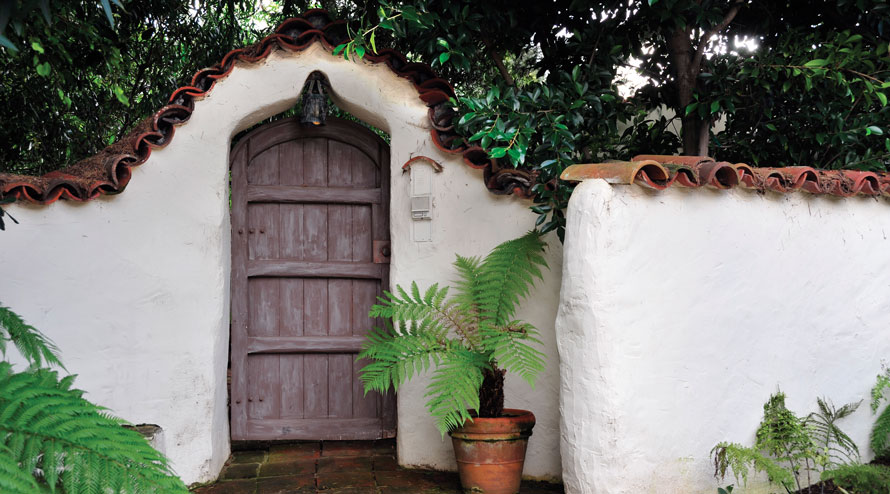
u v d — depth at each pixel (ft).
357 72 14.87
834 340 13.92
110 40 13.92
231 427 15.55
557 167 13.41
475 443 12.75
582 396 11.64
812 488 13.20
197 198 14.15
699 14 14.87
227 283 14.92
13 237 13.17
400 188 14.87
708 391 12.35
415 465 14.73
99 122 21.49
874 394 14.35
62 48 12.00
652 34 17.16
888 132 15.84
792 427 12.48
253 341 15.62
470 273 14.02
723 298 12.59
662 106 19.49
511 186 14.29
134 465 6.88
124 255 13.76
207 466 13.96
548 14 15.98
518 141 13.29
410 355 12.91
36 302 13.26
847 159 16.07
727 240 12.66
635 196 11.81
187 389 13.96
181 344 13.97
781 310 13.24
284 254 15.78
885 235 14.83
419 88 14.84
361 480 14.02
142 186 13.87
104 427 7.14
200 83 14.39
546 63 16.80
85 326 13.52
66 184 13.33
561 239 13.42
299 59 14.73
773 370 13.10
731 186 12.48
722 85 15.72
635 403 11.62
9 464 6.11
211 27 22.00
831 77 14.80
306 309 15.85
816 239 13.76
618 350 11.51
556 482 14.05
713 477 12.34
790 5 16.83
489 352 13.26
